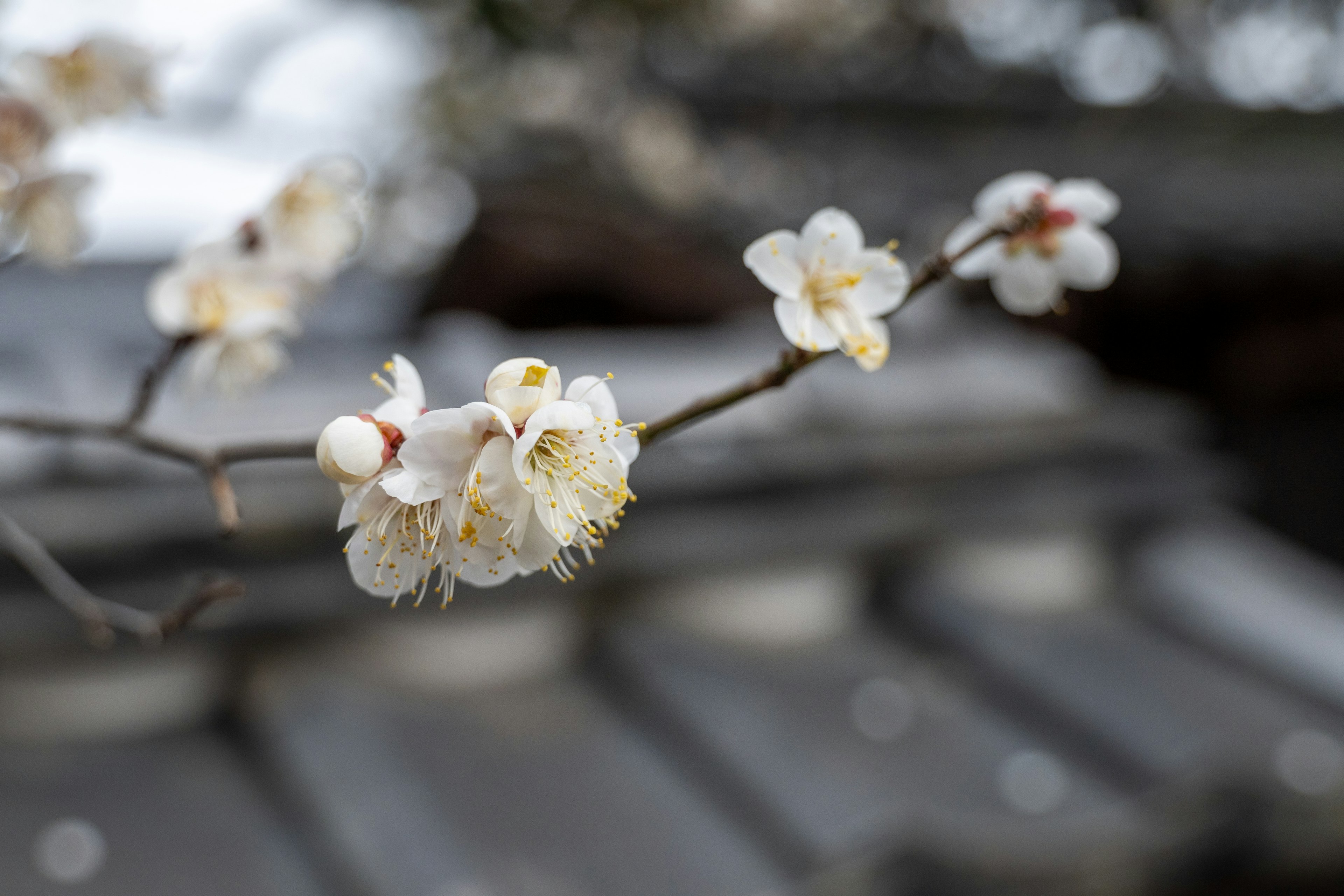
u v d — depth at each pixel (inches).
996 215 13.3
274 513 18.5
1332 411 72.0
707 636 22.3
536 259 40.9
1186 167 70.9
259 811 16.6
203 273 14.3
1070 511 26.1
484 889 15.4
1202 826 19.2
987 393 26.7
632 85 64.9
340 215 14.7
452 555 11.6
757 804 17.3
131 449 18.0
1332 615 25.4
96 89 14.9
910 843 16.7
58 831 15.9
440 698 19.6
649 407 23.6
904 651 23.3
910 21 75.7
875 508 24.0
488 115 56.1
